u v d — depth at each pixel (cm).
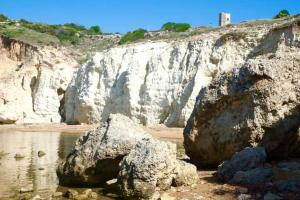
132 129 1376
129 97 4309
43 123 4916
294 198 1004
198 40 4150
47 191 1300
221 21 6431
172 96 4031
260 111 1421
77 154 1379
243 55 3800
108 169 1344
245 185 1154
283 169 1262
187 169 1234
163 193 1132
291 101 1434
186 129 1606
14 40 5706
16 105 5100
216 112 1523
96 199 1177
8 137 3262
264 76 1442
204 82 3866
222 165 1295
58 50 5725
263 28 4009
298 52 1526
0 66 5578
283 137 1412
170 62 4259
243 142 1439
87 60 5281
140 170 1154
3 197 1228
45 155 2127
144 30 6366
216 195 1098
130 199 1157
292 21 3688
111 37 6956
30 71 5381
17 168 1712
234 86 1482
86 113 4703
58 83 5209
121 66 4569
